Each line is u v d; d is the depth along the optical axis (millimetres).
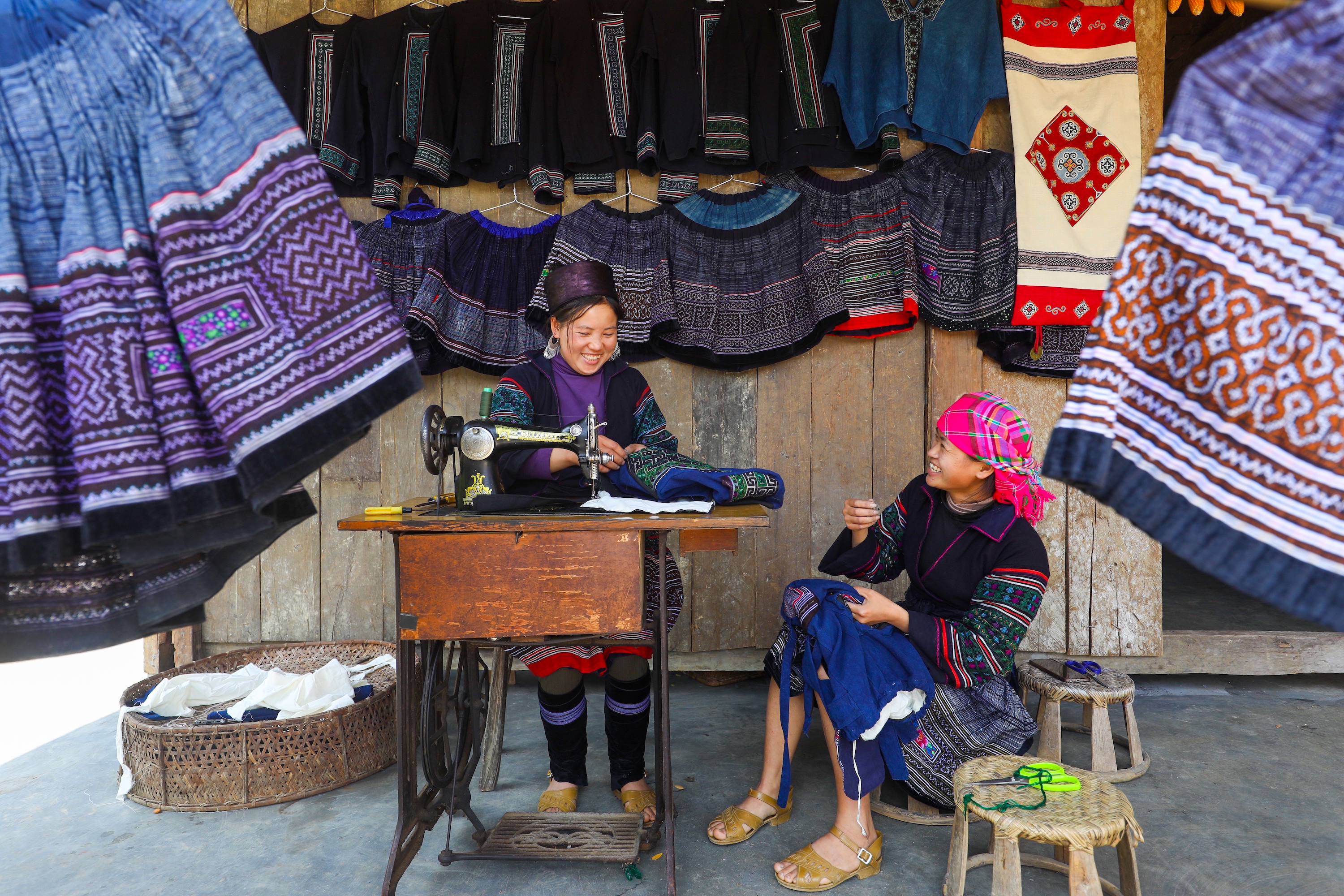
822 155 3410
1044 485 3590
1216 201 1130
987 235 3389
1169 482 1136
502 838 2170
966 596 2293
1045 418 3572
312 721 2588
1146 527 1138
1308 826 2375
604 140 3301
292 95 3342
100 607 1285
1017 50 3332
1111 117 3363
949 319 3424
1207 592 5492
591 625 1880
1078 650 3590
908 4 3277
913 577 2400
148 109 1177
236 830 2391
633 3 3295
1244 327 1113
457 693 2234
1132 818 1777
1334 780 2691
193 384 1179
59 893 2070
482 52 3297
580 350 2398
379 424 3580
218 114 1201
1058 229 3357
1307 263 1094
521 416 2365
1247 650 3619
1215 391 1126
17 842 2334
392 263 3389
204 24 1202
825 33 3326
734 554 3582
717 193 3416
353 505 3600
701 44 3264
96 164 1164
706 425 3570
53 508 1161
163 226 1156
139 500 1129
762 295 3375
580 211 3371
